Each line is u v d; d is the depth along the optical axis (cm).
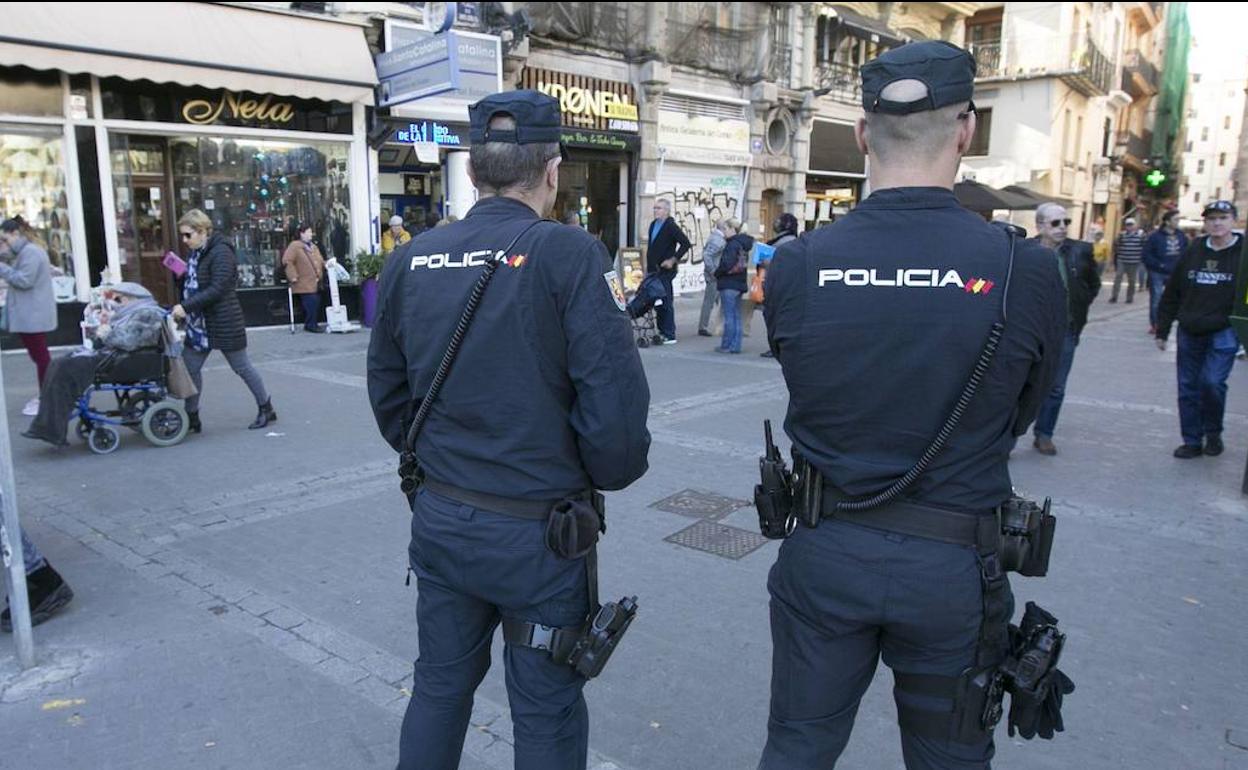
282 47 1181
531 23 1530
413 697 214
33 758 271
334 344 1136
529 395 194
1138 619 366
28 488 546
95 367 611
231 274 662
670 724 295
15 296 718
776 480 190
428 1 1362
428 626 213
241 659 334
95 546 450
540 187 210
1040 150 2848
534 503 198
